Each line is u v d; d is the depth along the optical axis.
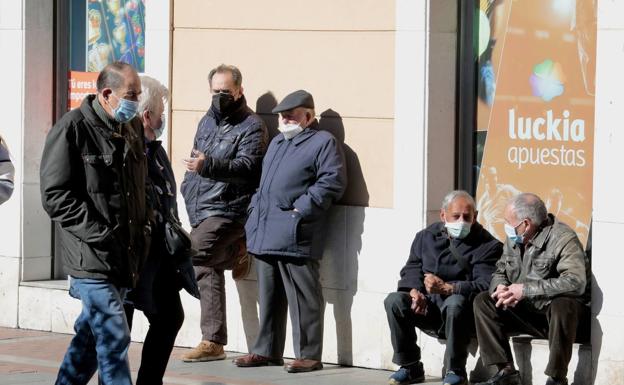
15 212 18.16
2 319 18.31
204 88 16.47
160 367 11.62
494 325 13.41
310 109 15.20
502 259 13.66
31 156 18.19
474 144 14.99
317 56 15.59
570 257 13.19
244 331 16.16
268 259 15.23
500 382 13.38
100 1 18.09
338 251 15.39
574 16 14.22
